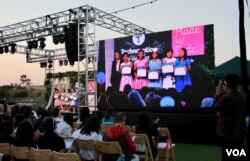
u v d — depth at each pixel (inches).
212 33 362.0
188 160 269.3
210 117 356.2
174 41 393.4
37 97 1182.9
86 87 499.5
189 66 378.9
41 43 640.4
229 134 120.1
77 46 516.7
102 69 465.7
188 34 381.7
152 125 215.5
